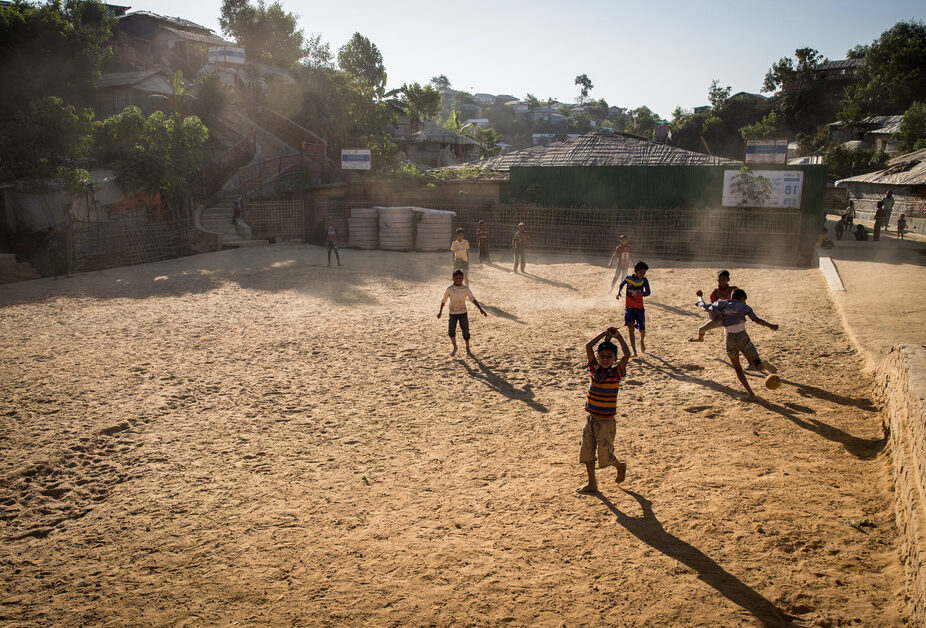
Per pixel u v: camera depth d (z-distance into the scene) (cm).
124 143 2825
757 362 880
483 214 2866
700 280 1941
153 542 561
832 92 8550
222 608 467
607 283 1912
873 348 1040
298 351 1190
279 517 601
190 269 2184
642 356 1133
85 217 2438
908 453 548
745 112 8700
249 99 4234
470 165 3403
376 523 588
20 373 1049
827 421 791
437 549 541
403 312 1528
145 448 761
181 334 1314
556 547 539
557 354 1156
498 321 1425
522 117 17575
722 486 634
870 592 457
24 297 1733
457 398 937
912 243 2645
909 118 5128
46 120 2606
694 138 8619
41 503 635
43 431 808
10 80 3103
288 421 850
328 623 447
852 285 1625
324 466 712
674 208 2602
